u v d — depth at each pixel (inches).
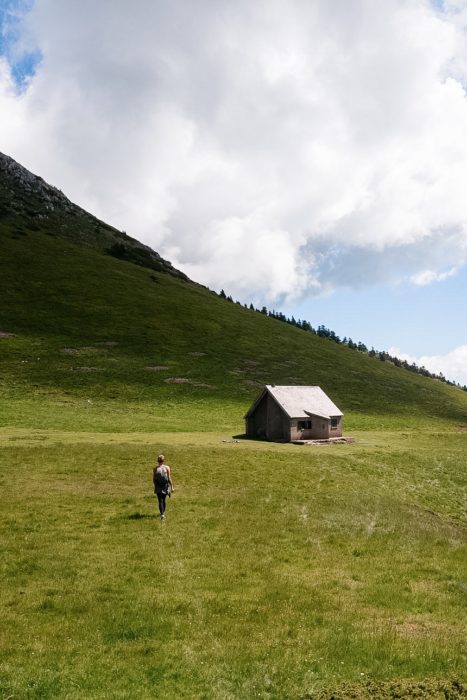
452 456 2758.4
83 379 4212.6
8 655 618.5
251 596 820.0
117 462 1910.7
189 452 2181.3
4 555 957.2
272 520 1295.5
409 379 6722.4
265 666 606.5
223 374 4997.5
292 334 7396.7
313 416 3075.8
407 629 726.5
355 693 544.4
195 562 967.6
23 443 2127.2
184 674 588.4
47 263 7165.4
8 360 4367.6
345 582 905.5
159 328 6033.5
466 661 631.8
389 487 1923.0
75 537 1084.5
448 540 1227.2
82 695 541.3
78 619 716.7
